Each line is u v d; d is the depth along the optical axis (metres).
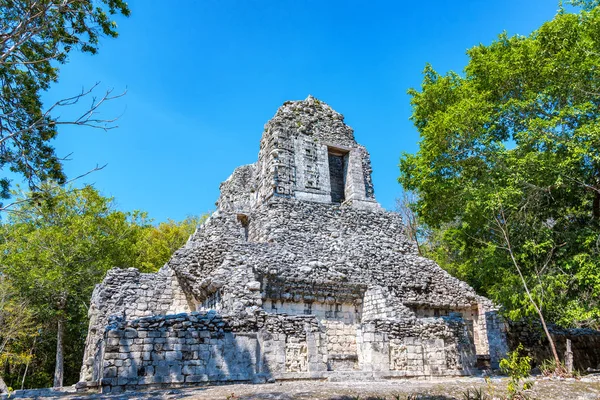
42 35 10.48
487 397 8.46
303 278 16.11
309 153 21.59
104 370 10.54
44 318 25.78
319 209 20.06
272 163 20.59
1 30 9.78
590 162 13.42
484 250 15.67
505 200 13.88
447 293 19.05
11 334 23.23
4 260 24.45
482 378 13.33
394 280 18.23
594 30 13.76
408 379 13.21
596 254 13.36
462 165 15.46
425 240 33.38
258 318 12.80
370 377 12.78
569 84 13.70
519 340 18.45
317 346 13.01
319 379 12.35
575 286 14.12
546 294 13.62
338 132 22.91
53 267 25.23
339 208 20.53
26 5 9.95
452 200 15.90
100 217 28.22
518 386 9.16
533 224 14.85
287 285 15.91
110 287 17.44
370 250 19.19
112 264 26.86
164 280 18.33
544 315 15.38
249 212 21.17
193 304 18.20
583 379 10.79
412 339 14.12
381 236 20.56
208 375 11.43
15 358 24.03
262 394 8.81
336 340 16.28
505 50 16.02
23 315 23.77
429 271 19.31
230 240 18.03
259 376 11.81
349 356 15.24
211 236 19.14
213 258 17.64
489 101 15.44
